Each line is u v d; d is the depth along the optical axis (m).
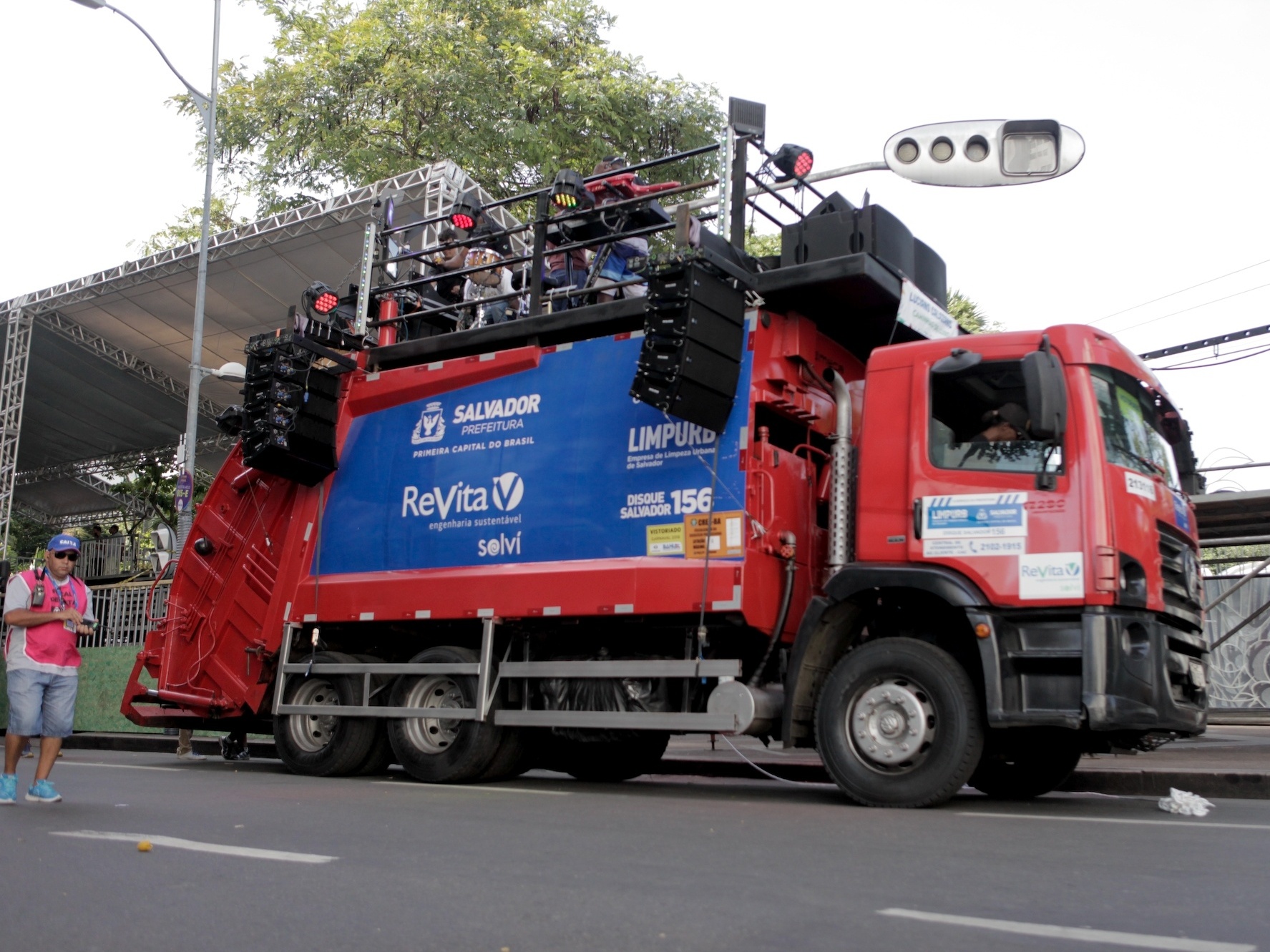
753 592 7.89
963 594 7.07
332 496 10.51
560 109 25.14
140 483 28.89
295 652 10.55
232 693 10.95
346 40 24.41
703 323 7.87
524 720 8.85
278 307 20.95
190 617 11.45
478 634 9.77
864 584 7.43
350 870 4.74
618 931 3.64
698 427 8.35
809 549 8.40
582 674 8.59
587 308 9.14
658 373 7.85
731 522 8.02
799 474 8.41
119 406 26.36
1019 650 6.91
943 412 7.48
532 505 9.13
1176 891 4.21
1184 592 7.32
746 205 9.23
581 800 7.62
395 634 10.21
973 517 7.16
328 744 10.05
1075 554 6.81
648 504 8.47
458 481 9.66
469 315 11.34
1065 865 4.79
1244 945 3.38
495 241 11.08
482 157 23.81
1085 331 7.28
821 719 7.39
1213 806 7.49
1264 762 10.61
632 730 8.80
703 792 8.51
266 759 13.79
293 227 18.36
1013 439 7.19
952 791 6.91
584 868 4.77
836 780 7.28
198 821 6.36
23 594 7.27
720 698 7.86
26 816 6.56
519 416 9.42
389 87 23.56
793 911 3.90
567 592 8.67
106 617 19.00
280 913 3.96
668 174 24.97
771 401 8.21
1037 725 6.85
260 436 10.08
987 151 9.39
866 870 4.66
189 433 17.19
